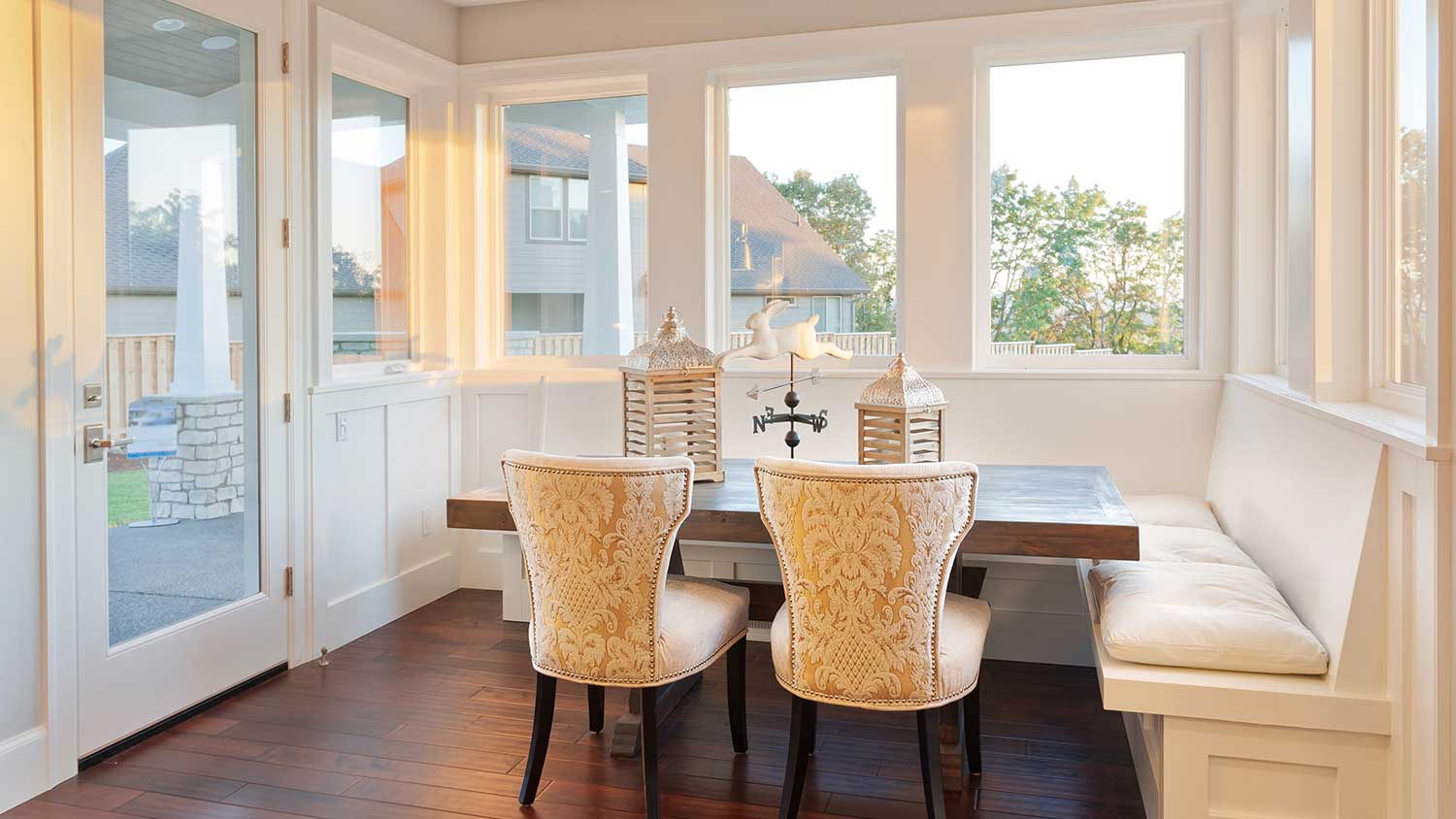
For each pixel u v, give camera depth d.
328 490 4.01
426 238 4.77
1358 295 2.83
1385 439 2.25
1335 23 2.83
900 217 4.33
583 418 4.73
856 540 2.31
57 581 2.85
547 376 4.76
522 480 2.53
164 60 3.22
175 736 3.18
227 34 3.49
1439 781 2.04
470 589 4.95
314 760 3.00
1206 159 3.96
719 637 2.76
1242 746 2.37
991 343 4.33
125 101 3.08
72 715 2.89
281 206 3.72
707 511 2.79
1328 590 2.51
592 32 4.65
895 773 2.90
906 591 2.32
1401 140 2.65
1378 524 2.31
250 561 3.64
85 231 2.92
